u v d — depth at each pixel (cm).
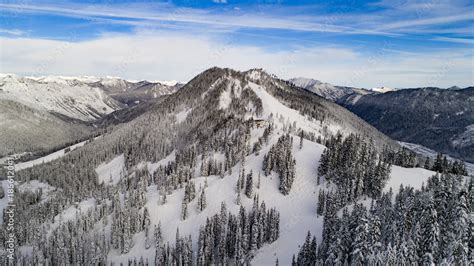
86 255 18312
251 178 19550
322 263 11412
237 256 15250
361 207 11975
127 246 18362
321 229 15900
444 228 10344
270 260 14825
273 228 16100
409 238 9756
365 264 9594
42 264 18675
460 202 10575
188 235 17925
